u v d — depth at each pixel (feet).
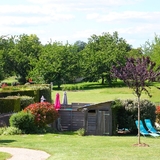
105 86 321.11
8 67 345.10
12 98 110.52
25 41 359.05
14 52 342.23
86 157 56.85
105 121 97.76
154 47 237.04
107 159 55.26
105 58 331.77
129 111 99.40
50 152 62.54
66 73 320.29
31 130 91.71
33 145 69.67
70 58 323.57
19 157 58.34
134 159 55.57
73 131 101.91
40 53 356.79
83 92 270.05
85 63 337.11
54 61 320.09
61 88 313.32
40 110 93.66
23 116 90.22
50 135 87.76
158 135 90.22
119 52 333.42
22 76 348.38
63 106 120.47
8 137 82.89
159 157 57.72
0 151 63.26
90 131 98.48
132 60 71.72
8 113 100.78
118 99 100.58
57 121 103.91
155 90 229.66
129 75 70.13
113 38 359.05
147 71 69.51
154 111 101.91
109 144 72.95
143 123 99.91
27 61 343.67
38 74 318.04
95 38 357.82
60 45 334.85
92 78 339.98
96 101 211.20
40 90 145.28
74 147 67.97
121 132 103.40
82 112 103.60
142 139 84.07
